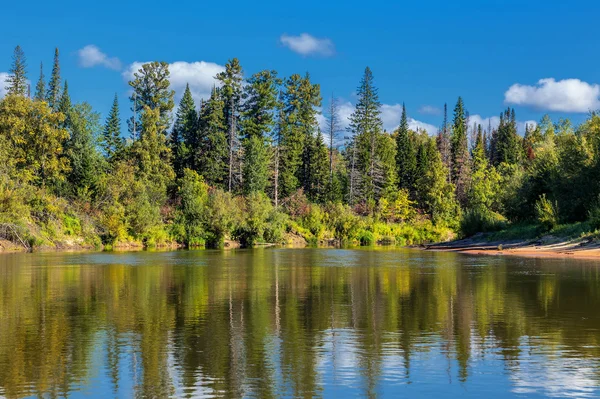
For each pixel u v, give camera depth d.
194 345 12.57
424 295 19.94
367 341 12.83
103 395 9.38
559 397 9.16
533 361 11.09
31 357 11.64
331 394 9.38
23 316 16.20
